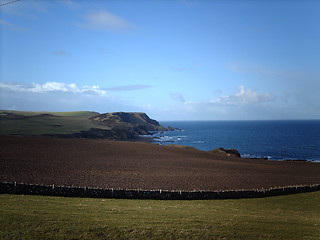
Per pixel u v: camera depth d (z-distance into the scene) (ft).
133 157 213.25
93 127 583.58
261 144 526.57
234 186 129.80
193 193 108.68
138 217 73.20
